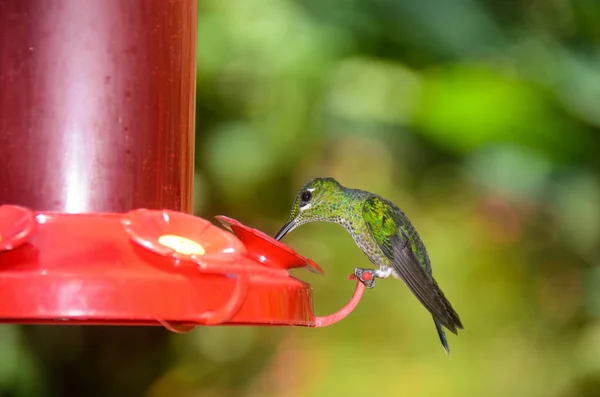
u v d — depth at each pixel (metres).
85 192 6.20
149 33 6.42
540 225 13.76
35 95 6.20
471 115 11.55
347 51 11.86
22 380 11.41
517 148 11.59
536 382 13.85
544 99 11.24
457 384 13.77
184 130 6.65
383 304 13.95
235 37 12.03
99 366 13.59
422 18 11.05
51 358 13.25
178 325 5.81
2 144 6.17
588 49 11.38
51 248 5.27
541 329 14.04
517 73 11.27
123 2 6.36
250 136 12.79
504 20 11.37
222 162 12.90
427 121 11.87
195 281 5.27
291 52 12.00
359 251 13.82
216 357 13.85
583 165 11.57
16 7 6.23
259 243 6.08
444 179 13.80
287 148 12.88
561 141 11.42
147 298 5.12
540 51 11.28
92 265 5.20
